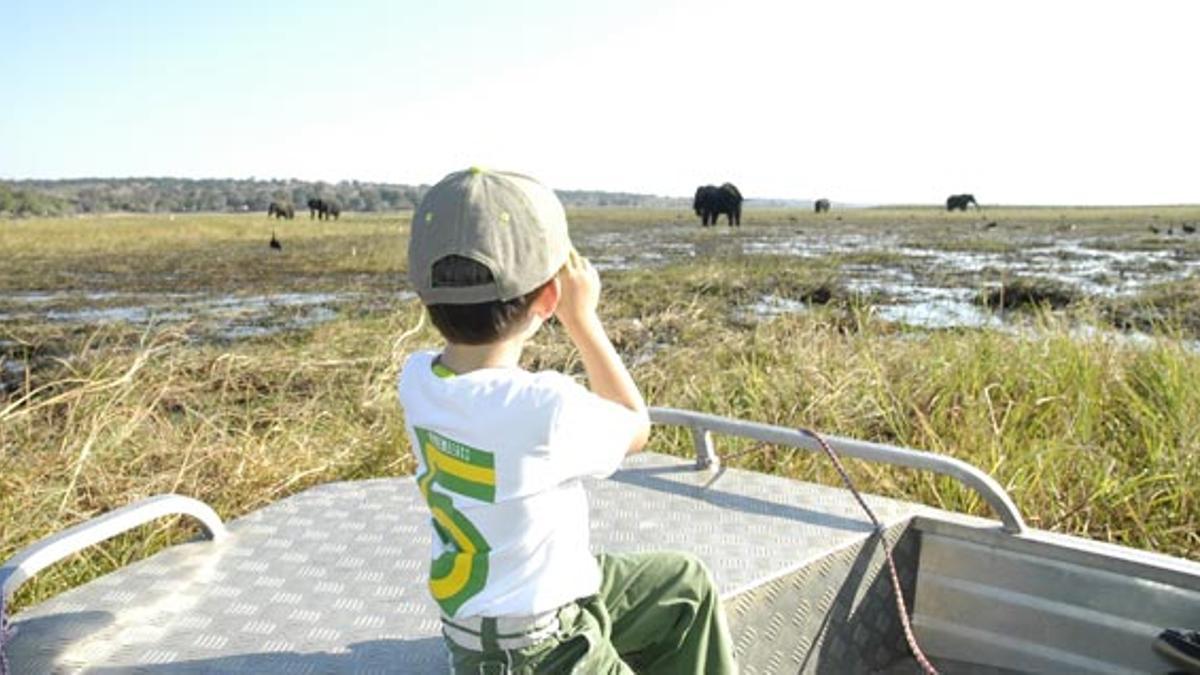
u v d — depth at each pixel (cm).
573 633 171
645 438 194
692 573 197
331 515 256
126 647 190
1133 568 223
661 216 7981
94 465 479
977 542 244
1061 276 1998
